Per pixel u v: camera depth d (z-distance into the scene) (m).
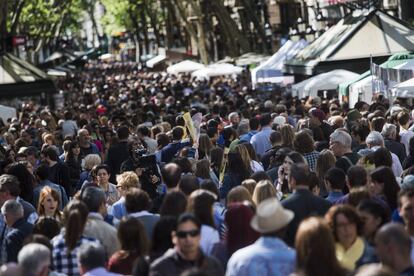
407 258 13.30
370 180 20.33
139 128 36.88
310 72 62.03
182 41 166.62
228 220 17.39
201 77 112.19
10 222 21.05
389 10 82.00
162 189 27.58
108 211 24.44
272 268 15.46
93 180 26.73
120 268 17.34
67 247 18.56
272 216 15.59
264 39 112.75
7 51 80.31
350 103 52.50
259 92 76.88
